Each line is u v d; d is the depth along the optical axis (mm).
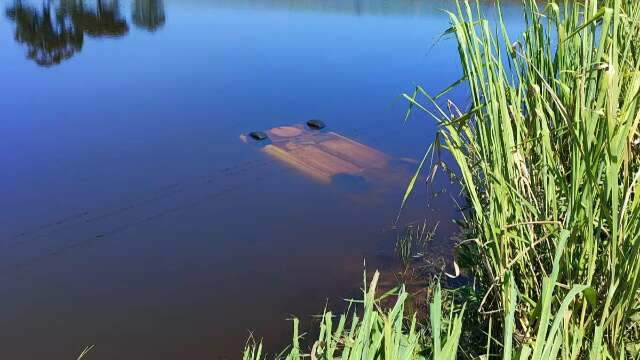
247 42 14836
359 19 19641
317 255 5309
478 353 2826
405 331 3355
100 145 7773
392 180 6695
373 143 7801
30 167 7082
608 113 1922
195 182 6695
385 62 12406
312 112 9086
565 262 2217
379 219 5840
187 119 8789
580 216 2145
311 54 13320
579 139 2105
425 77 11094
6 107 9305
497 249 2363
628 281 1970
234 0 26562
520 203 2430
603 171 2191
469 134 2586
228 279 5012
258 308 4621
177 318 4543
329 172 6895
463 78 2633
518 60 2887
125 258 5344
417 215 5879
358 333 2113
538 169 2625
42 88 10414
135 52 13602
